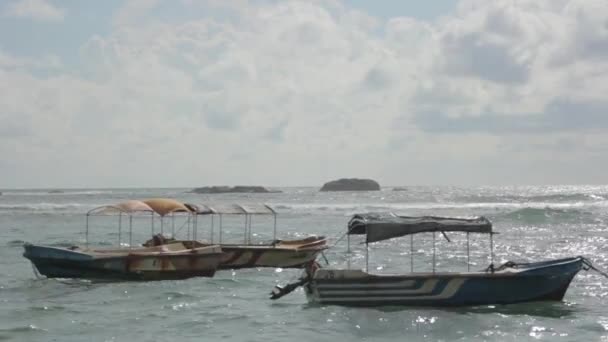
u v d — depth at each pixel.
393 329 19.12
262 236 48.50
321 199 118.62
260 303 23.11
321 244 32.72
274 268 31.06
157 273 27.58
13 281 27.80
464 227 21.23
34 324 20.12
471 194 148.50
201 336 18.69
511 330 18.94
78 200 120.31
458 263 32.44
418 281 21.28
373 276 21.27
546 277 21.39
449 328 19.17
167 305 22.94
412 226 21.16
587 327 19.22
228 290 25.72
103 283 27.17
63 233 50.91
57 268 27.44
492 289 21.39
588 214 62.44
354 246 40.72
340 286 21.48
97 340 18.27
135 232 52.31
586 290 24.59
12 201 117.38
